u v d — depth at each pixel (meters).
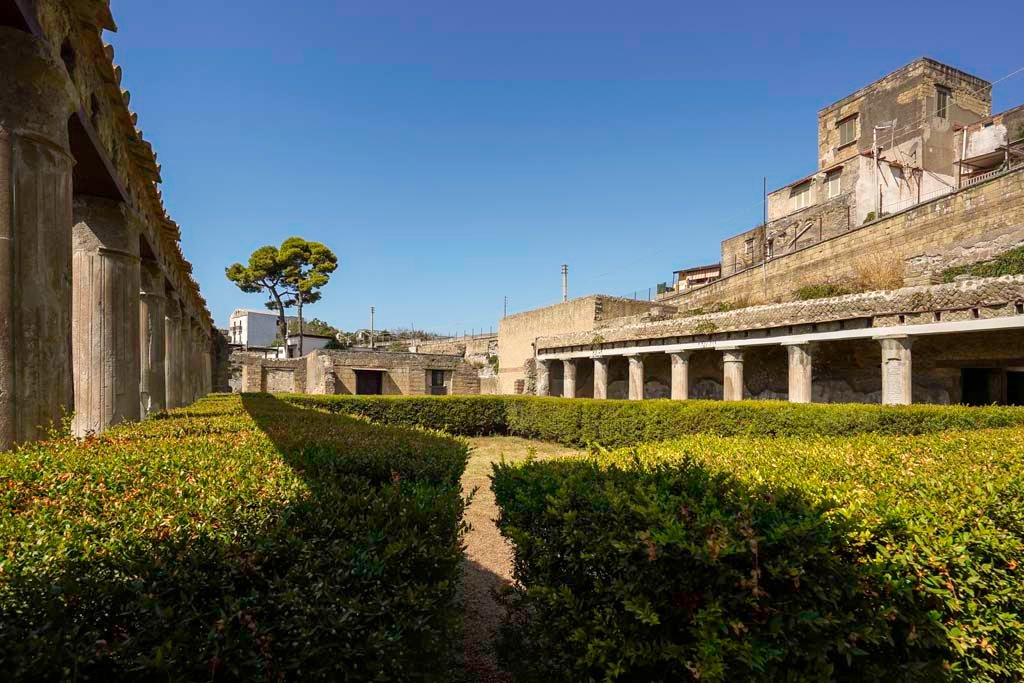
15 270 3.90
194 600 1.75
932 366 13.54
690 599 2.10
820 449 4.55
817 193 27.06
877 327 11.82
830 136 31.23
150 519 2.29
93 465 3.28
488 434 17.64
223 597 1.75
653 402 12.73
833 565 2.04
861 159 24.41
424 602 2.02
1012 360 12.20
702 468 3.24
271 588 1.83
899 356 11.51
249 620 1.66
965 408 9.30
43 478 2.92
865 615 2.11
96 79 5.40
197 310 17.92
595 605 2.49
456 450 4.70
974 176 24.77
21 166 3.93
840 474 3.51
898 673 2.17
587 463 3.75
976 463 3.82
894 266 17.88
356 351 27.55
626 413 13.02
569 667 2.49
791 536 2.09
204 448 4.15
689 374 19.20
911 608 2.18
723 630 2.01
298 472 3.43
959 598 2.28
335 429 5.82
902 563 2.19
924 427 9.09
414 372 29.11
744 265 30.78
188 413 8.38
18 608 1.55
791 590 2.08
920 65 26.39
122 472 3.17
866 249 19.16
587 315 24.11
